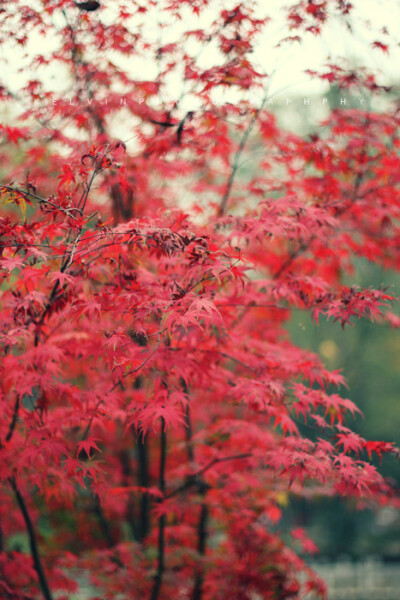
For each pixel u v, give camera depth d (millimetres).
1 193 3760
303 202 5066
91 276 4082
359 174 6000
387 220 6016
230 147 6000
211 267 3650
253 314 7035
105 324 4945
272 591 6098
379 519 21000
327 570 14734
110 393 4336
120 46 5363
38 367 4426
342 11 5238
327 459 4059
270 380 4531
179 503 5609
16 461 4371
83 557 6484
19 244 3771
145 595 6051
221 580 6172
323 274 6586
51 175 5352
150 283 4211
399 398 20359
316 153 5668
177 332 4102
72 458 4156
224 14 5254
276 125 6008
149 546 6328
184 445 6395
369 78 5660
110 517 7738
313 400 4594
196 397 6602
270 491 6621
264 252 6266
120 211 6199
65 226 3826
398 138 5957
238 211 6484
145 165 5730
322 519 19000
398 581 13922
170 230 3668
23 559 5512
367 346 20031
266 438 5531
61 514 7559
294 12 5258
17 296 4160
